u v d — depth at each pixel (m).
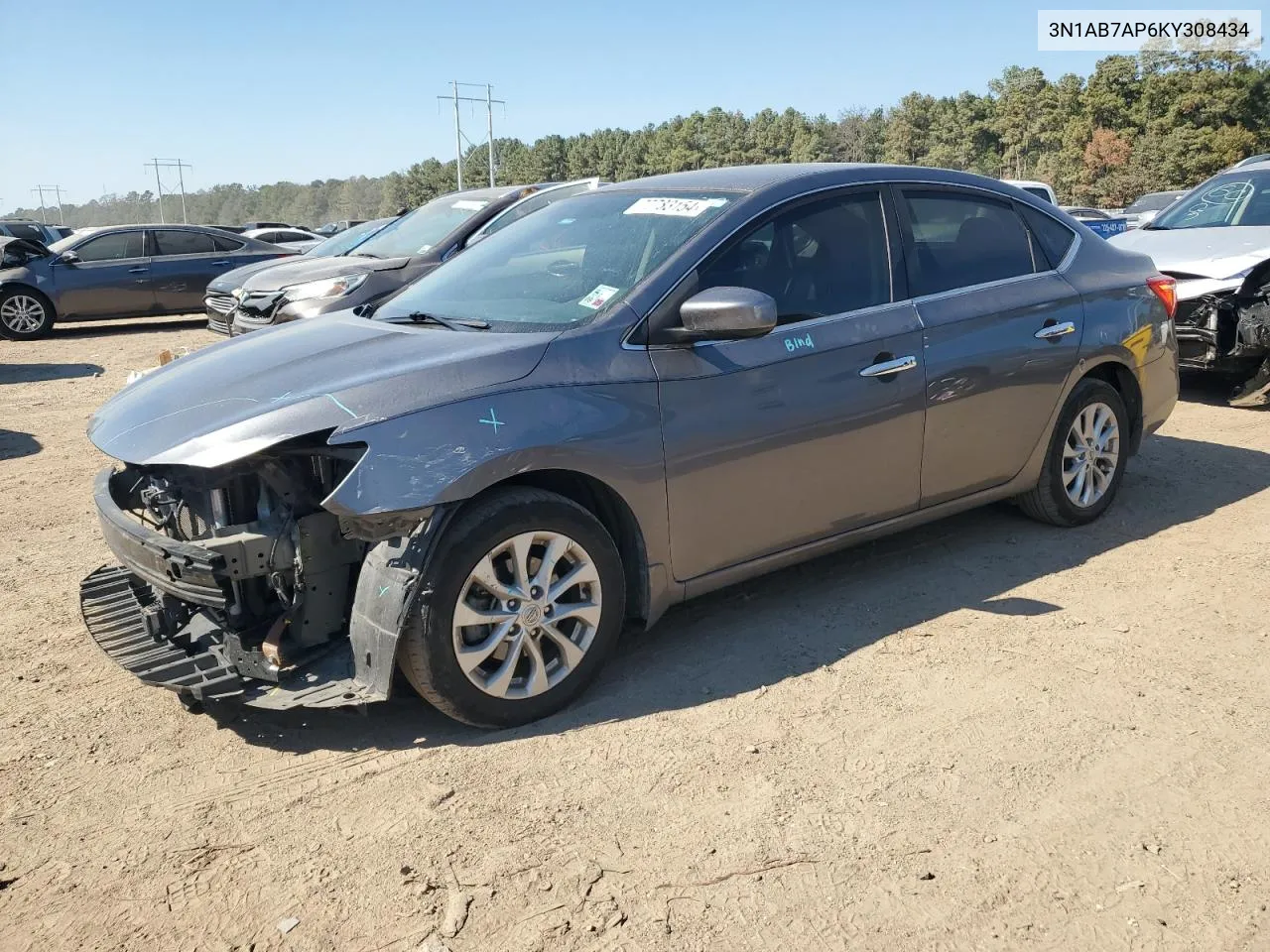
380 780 2.98
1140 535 4.94
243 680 3.08
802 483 3.79
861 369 3.88
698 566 3.61
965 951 2.27
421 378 3.11
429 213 10.19
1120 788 2.87
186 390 3.39
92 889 2.54
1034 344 4.48
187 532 3.24
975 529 5.05
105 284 15.19
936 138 114.62
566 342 3.32
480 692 3.13
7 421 8.55
